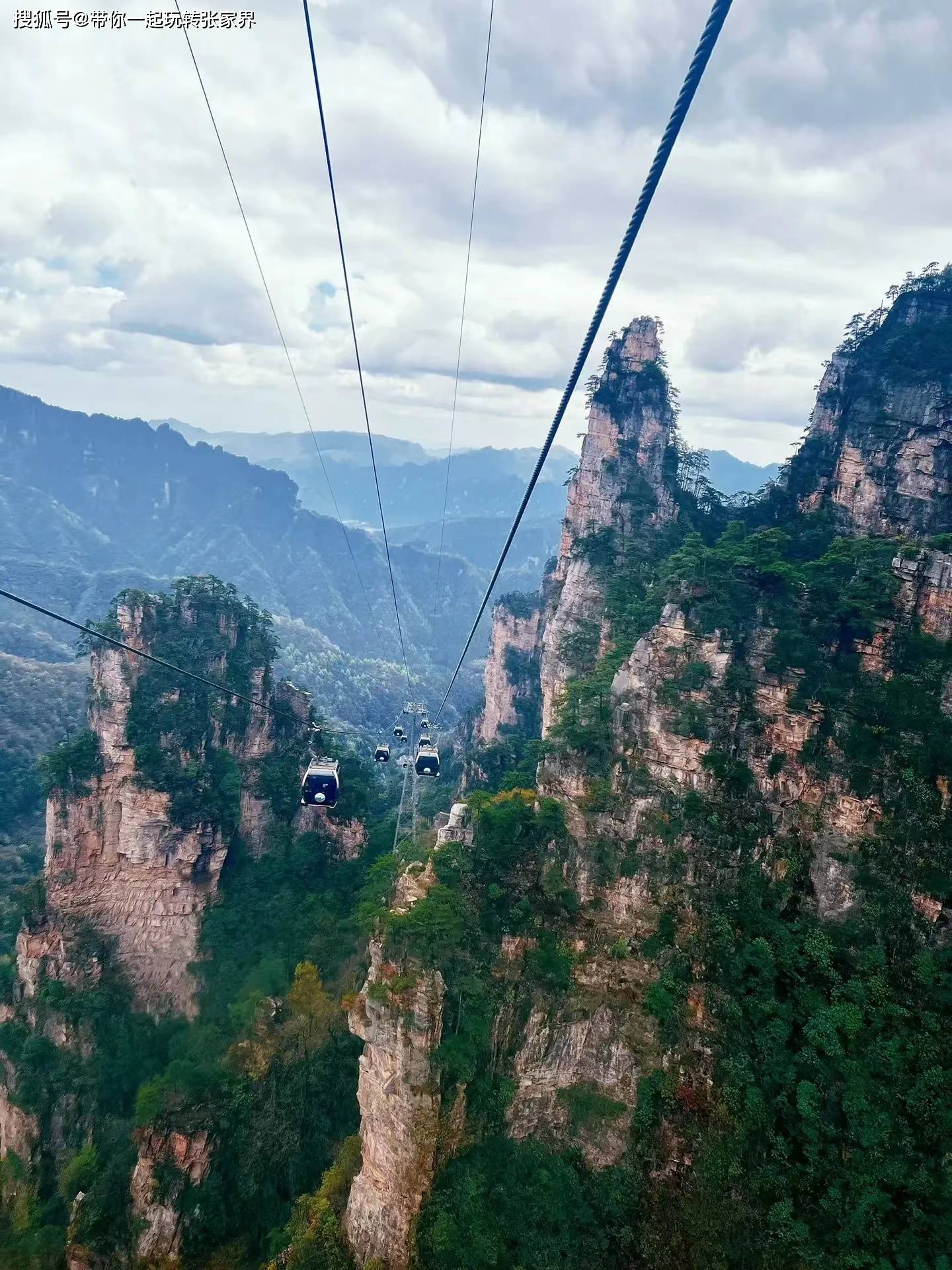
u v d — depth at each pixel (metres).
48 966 66.75
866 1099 39.53
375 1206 45.03
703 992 45.59
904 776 45.41
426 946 45.25
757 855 48.09
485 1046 45.38
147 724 70.12
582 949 49.22
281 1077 59.31
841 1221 37.97
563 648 84.31
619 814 51.72
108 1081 63.59
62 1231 55.28
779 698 49.81
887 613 50.44
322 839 82.38
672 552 80.94
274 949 71.62
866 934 43.91
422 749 65.50
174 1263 52.06
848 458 69.44
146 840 69.44
